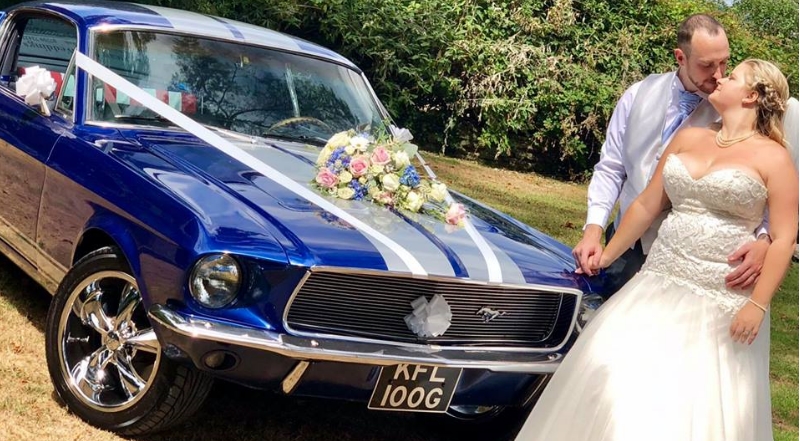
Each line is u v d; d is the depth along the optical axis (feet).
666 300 11.48
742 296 11.29
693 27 12.25
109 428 11.59
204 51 14.97
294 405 14.06
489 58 39.55
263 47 15.67
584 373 11.41
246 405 13.61
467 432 14.14
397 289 11.09
